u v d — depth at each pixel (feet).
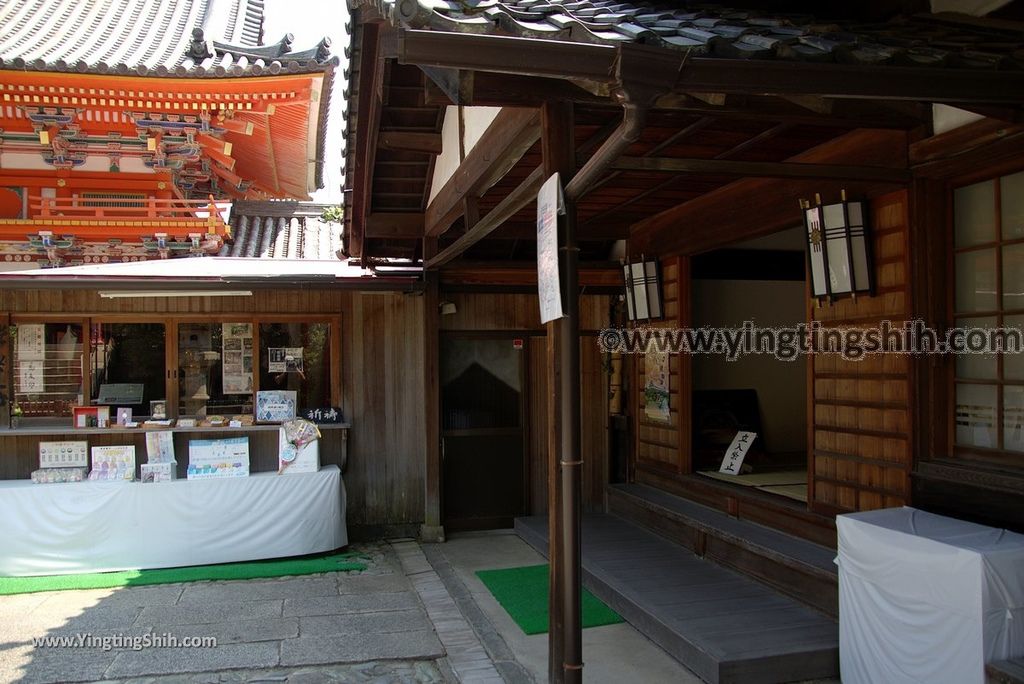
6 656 14.16
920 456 12.28
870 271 13.37
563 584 10.41
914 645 9.97
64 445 21.04
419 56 7.11
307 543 21.11
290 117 25.72
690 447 20.76
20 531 19.66
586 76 7.38
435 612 16.55
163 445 21.35
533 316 24.43
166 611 16.76
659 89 7.33
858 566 11.05
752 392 25.63
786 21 9.83
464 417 23.81
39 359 21.52
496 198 18.60
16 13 29.17
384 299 23.80
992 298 11.53
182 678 13.23
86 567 19.88
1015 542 9.73
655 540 19.57
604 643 13.99
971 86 8.14
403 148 17.40
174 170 25.41
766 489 17.83
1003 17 10.95
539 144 13.79
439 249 23.36
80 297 21.70
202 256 26.58
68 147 24.64
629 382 24.27
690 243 19.74
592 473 24.86
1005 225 11.31
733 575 16.30
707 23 8.61
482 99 9.67
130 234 25.08
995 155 10.77
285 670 13.58
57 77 22.16
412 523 23.85
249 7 32.86
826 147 14.43
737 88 7.61
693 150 14.78
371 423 23.66
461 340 23.88
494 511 24.00
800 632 12.76
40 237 24.23
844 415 14.25
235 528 20.68
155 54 25.12
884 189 13.00
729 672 11.54
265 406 22.38
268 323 23.03
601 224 23.12
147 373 22.17
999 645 9.00
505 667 13.37
